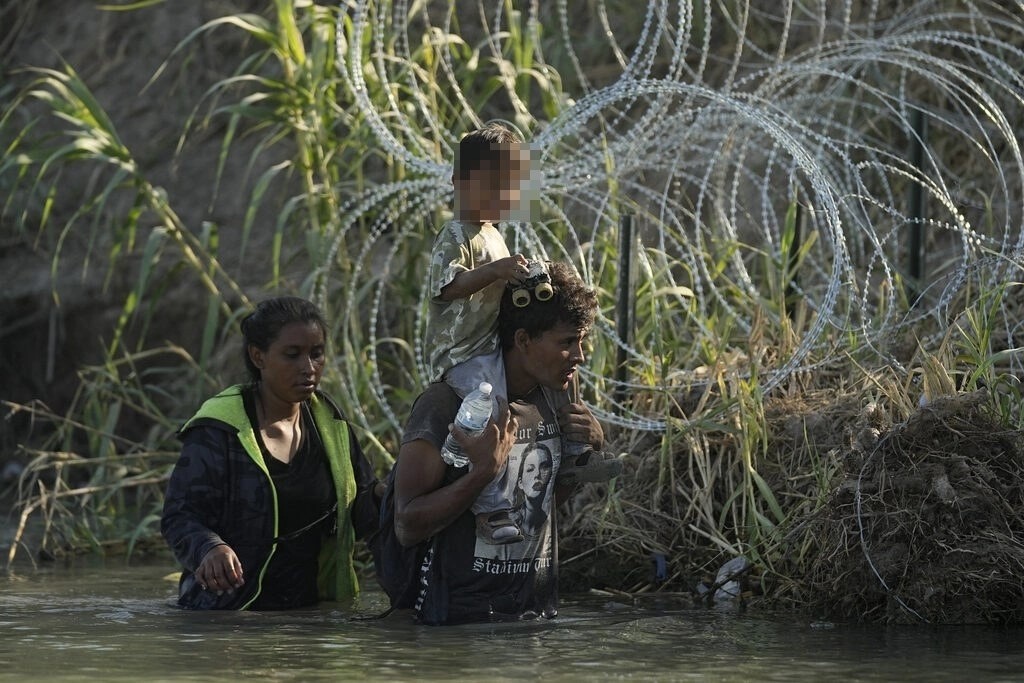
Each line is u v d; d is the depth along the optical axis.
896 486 13.77
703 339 18.16
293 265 27.92
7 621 13.57
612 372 18.28
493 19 29.44
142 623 13.39
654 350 18.39
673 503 16.34
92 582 16.92
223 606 14.41
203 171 31.12
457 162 12.56
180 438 14.80
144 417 28.47
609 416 16.66
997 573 13.24
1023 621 13.36
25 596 15.59
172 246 29.44
